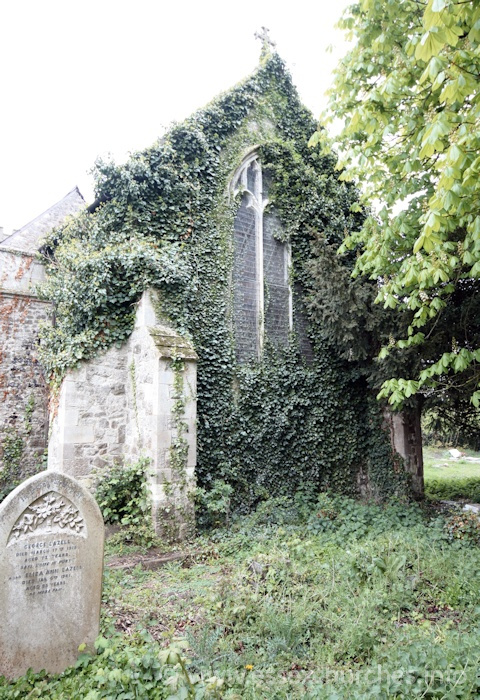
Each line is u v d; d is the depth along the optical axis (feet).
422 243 14.21
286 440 35.83
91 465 28.35
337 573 18.94
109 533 27.20
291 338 38.14
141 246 29.73
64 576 13.19
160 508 25.99
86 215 35.83
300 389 37.47
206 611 16.17
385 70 21.47
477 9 11.80
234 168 36.83
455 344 20.88
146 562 23.02
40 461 39.63
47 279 41.37
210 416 32.24
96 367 29.22
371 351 36.35
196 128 34.73
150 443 27.14
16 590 12.37
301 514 32.07
